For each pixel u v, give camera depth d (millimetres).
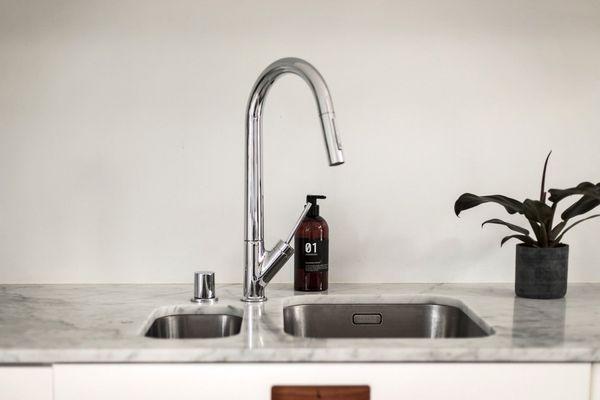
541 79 1764
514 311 1442
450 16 1753
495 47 1758
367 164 1771
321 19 1749
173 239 1774
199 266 1778
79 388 1160
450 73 1760
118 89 1748
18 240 1766
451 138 1768
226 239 1777
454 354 1165
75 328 1291
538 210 1535
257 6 1743
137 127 1754
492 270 1793
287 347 1165
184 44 1744
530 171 1774
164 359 1157
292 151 1765
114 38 1740
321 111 1362
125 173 1761
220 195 1770
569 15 1757
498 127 1768
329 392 1167
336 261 1788
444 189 1776
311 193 1773
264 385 1165
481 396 1176
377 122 1765
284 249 1525
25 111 1745
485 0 1752
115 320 1356
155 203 1768
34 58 1739
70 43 1738
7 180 1755
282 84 1750
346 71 1755
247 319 1370
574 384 1176
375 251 1787
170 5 1737
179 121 1755
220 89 1753
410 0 1748
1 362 1155
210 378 1163
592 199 1538
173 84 1751
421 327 1620
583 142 1772
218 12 1742
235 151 1764
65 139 1752
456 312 1585
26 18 1734
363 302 1619
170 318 1512
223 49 1748
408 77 1759
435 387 1173
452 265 1792
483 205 1779
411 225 1783
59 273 1773
